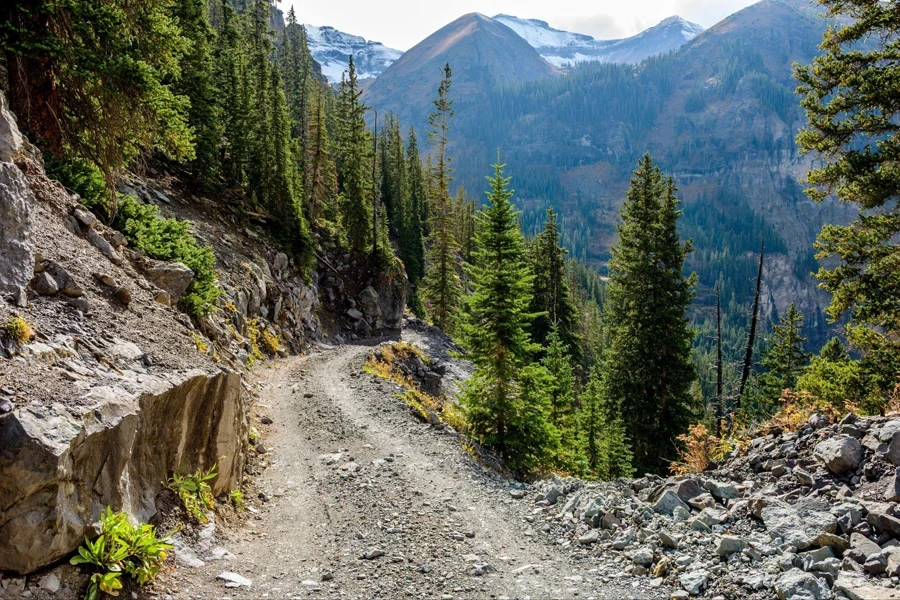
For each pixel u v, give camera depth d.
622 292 30.70
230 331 24.86
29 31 12.51
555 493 10.64
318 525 9.41
